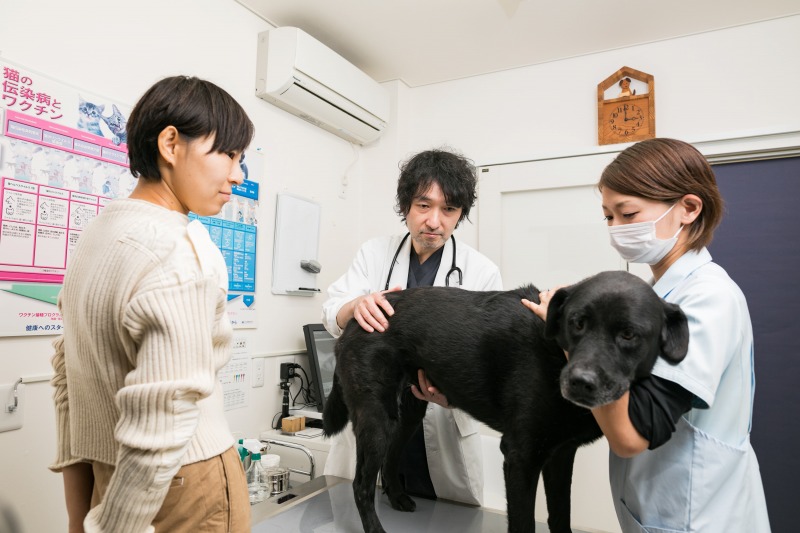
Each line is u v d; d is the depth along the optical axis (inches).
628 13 88.2
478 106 113.1
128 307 24.4
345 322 54.9
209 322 26.2
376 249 66.2
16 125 54.8
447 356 42.9
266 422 89.3
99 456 28.0
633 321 29.0
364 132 110.0
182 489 27.8
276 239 91.7
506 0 85.5
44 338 57.6
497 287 64.3
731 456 31.4
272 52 87.7
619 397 28.1
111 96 65.5
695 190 32.7
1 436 53.7
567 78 104.3
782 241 88.0
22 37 56.0
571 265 100.1
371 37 98.0
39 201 56.9
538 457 38.2
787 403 86.6
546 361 37.8
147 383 23.5
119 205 28.4
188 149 29.5
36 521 56.3
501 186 106.9
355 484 45.4
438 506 55.9
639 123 94.9
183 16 75.7
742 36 90.2
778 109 87.0
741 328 31.5
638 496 34.1
